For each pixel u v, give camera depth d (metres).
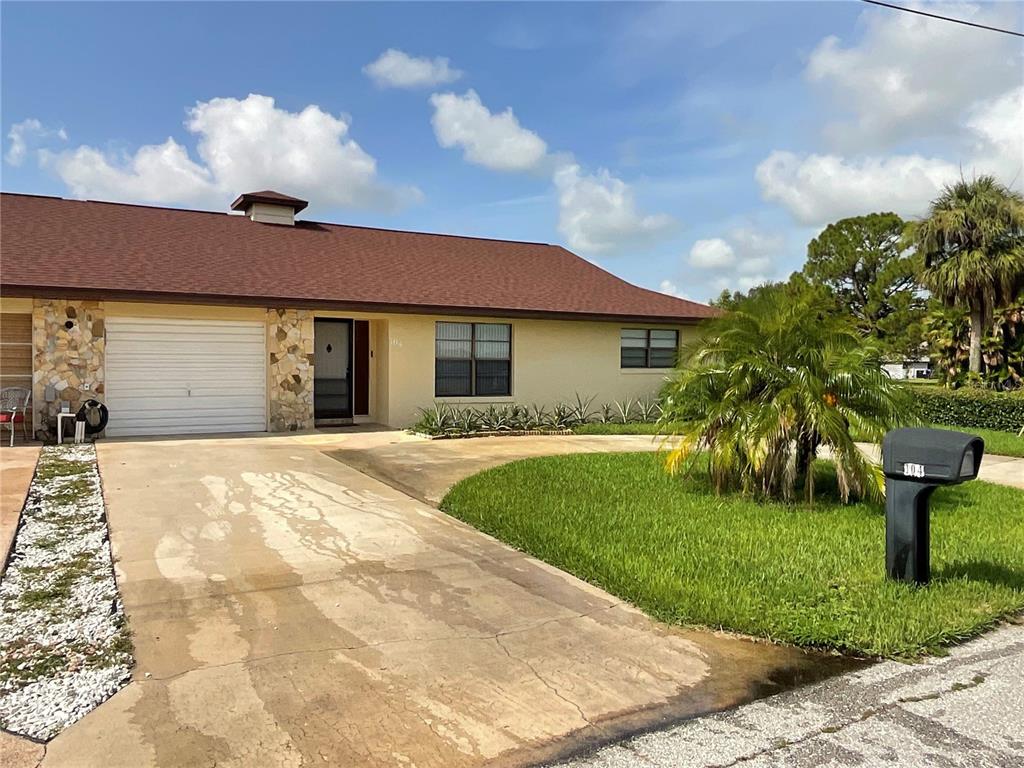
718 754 3.02
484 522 6.84
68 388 11.71
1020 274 18.11
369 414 15.59
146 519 6.67
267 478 8.76
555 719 3.29
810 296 8.53
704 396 8.36
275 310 13.38
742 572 5.35
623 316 16.52
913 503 5.03
